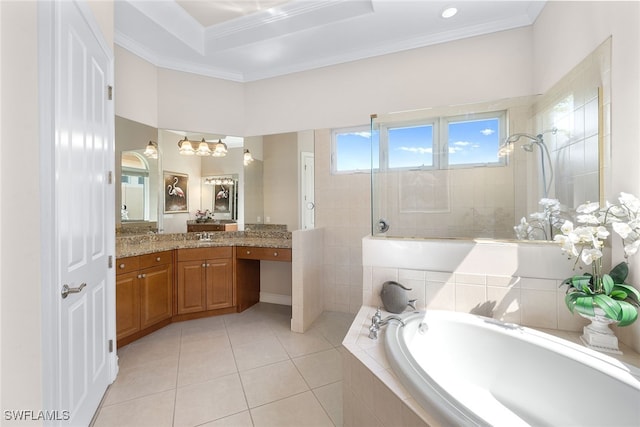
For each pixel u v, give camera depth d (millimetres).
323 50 2838
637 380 1037
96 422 1451
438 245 1751
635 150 1241
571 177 1735
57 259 1092
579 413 1170
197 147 3166
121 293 2219
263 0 2447
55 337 1086
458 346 1541
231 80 3320
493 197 2127
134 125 2719
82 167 1359
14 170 937
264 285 3424
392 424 998
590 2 1547
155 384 1773
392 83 2770
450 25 2443
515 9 2242
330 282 3018
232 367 1971
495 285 1642
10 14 923
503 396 1387
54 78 1076
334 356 2127
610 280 1254
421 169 2332
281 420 1466
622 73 1315
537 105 2014
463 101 2531
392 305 1705
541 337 1364
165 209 2975
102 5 1651
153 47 2762
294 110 3168
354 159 2951
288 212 3182
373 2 2168
